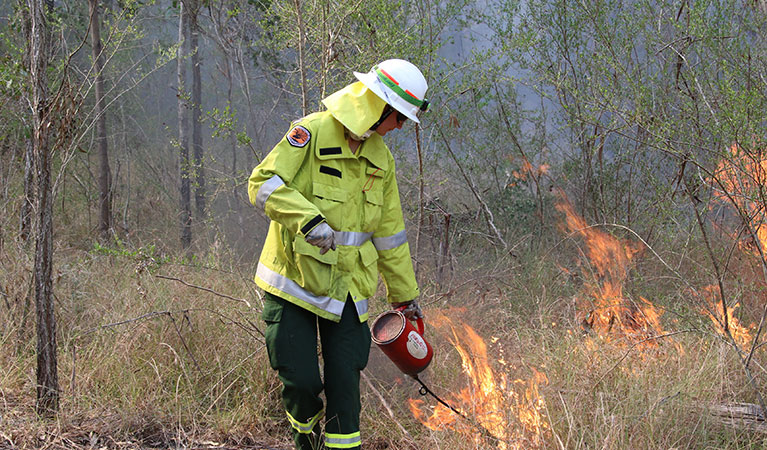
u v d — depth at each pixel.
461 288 5.22
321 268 2.72
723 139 3.55
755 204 3.49
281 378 2.79
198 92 8.01
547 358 3.80
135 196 8.64
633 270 4.96
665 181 5.43
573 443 2.86
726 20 4.46
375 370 3.83
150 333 3.82
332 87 4.66
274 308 2.80
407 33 4.98
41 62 3.12
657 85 4.71
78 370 3.53
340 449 2.75
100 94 6.77
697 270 4.79
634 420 2.96
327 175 2.77
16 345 3.70
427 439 3.14
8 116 4.96
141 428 3.13
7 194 5.09
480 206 6.58
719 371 3.38
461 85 5.63
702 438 2.92
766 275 3.54
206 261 5.45
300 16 4.18
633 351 3.82
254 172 2.71
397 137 5.82
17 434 2.96
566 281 5.43
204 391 3.48
